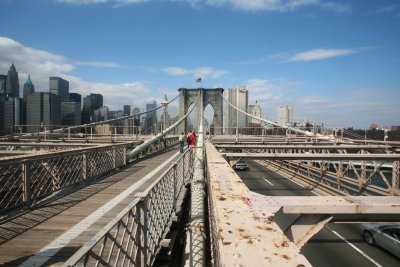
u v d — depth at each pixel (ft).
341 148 56.65
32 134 73.46
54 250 13.58
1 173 18.25
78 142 72.18
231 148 58.54
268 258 3.58
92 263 11.04
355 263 31.09
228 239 4.19
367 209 6.92
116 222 7.84
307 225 7.04
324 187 64.95
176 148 89.86
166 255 16.05
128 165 44.65
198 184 20.99
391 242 32.60
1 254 13.15
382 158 40.65
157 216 14.90
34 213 19.06
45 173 23.03
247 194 7.13
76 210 19.80
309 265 3.40
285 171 98.17
